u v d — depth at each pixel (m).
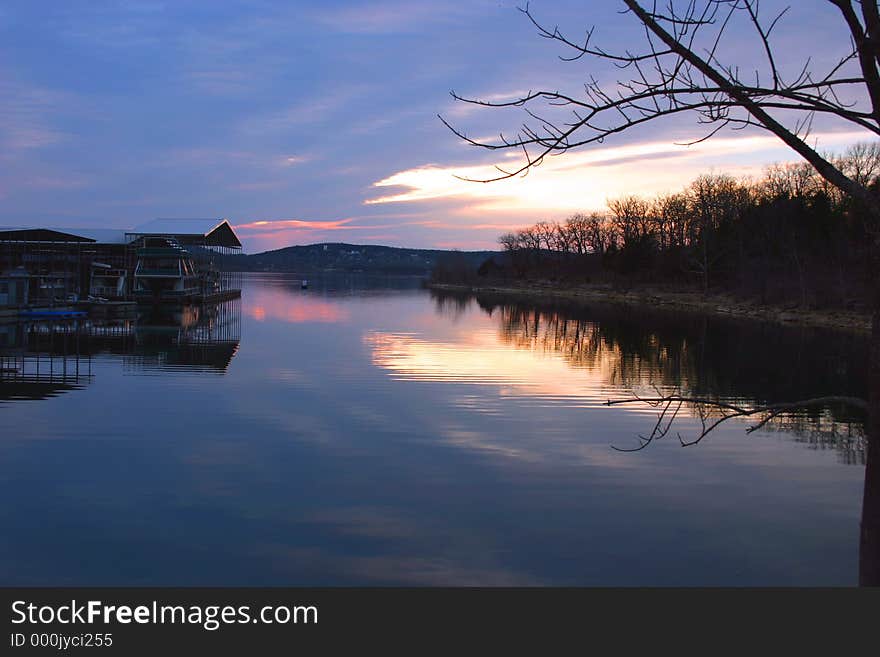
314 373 24.48
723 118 3.91
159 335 39.03
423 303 77.50
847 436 15.60
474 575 8.66
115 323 47.72
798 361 28.58
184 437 15.05
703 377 24.31
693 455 14.01
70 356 29.12
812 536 9.94
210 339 36.66
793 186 75.62
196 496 11.30
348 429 15.96
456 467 13.05
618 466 13.21
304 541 9.59
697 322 49.75
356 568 8.82
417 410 18.14
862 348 33.22
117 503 10.93
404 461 13.43
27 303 45.41
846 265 51.97
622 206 105.00
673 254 84.94
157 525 10.09
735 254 69.12
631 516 10.65
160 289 71.50
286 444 14.55
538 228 134.75
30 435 15.09
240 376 23.67
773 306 55.34
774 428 16.36
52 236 61.22
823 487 12.06
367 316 55.59
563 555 9.26
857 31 3.65
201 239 77.62
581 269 118.38
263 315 56.59
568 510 10.88
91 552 9.16
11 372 24.41
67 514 10.44
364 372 24.81
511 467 13.10
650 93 3.77
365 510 10.78
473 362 27.88
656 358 29.48
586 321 50.91
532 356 30.03
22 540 9.51
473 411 18.06
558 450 14.32
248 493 11.48
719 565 8.98
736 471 12.96
